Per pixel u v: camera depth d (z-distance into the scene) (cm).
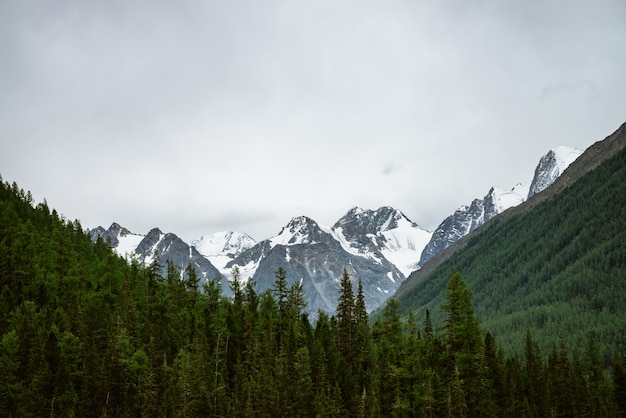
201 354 10669
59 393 9000
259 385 10119
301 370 10294
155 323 12100
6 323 10519
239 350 11944
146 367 9519
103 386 9250
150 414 9169
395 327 11444
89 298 11881
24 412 8588
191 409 9450
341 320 12219
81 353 9919
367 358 11781
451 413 9331
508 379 11012
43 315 10775
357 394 10544
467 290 10062
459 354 9844
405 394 9819
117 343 9525
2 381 8931
